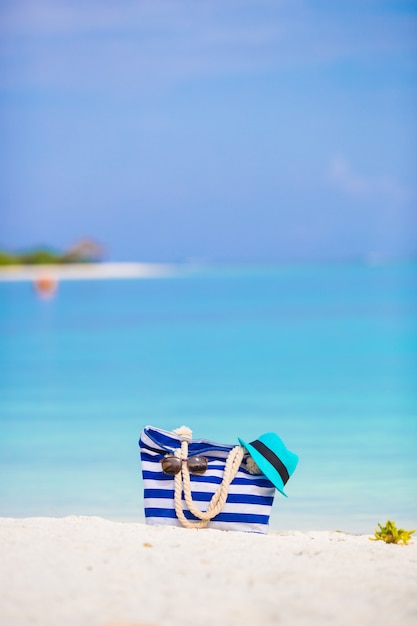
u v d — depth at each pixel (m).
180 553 5.12
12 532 5.57
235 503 6.28
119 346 23.44
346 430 12.27
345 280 51.44
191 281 55.47
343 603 4.38
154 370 18.98
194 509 6.23
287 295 40.53
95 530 5.71
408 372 18.20
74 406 14.73
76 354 21.84
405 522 7.76
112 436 12.09
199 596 4.39
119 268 84.06
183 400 15.13
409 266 72.69
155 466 6.43
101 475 9.86
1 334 26.55
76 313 33.19
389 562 5.16
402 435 11.88
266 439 6.39
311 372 18.42
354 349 22.03
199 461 6.30
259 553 5.24
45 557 4.95
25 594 4.36
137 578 4.62
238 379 17.62
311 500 8.60
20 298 41.44
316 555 5.27
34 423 13.25
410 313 30.50
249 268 83.19
